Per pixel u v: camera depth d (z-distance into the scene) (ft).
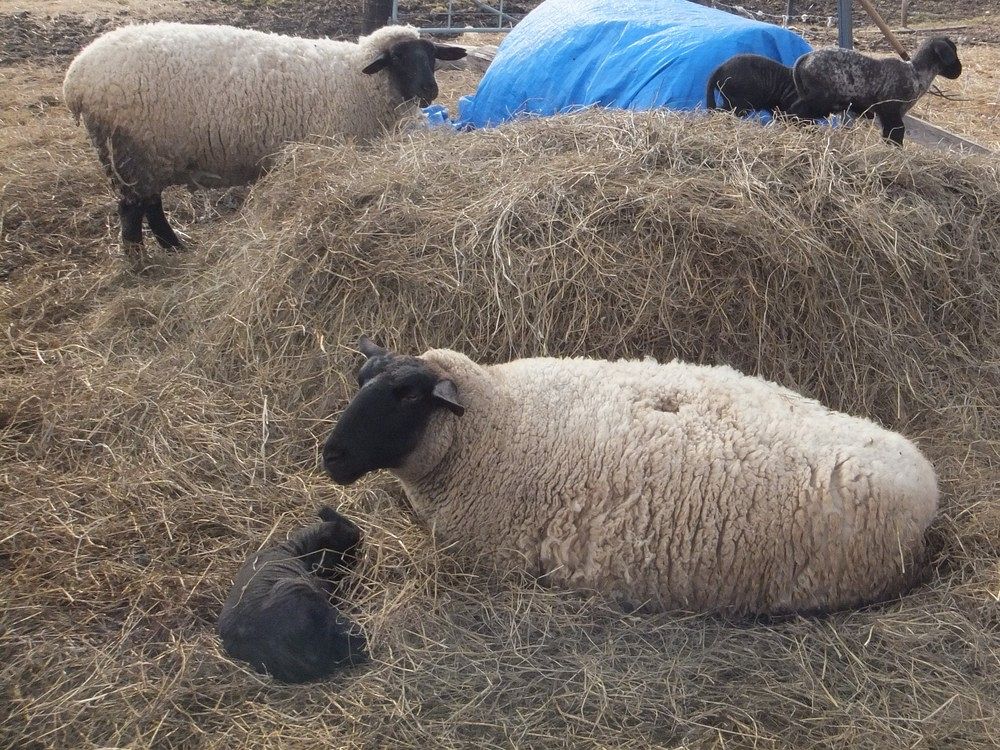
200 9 48.70
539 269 16.31
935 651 11.07
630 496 11.93
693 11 27.22
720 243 16.29
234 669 11.00
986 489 14.14
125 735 10.25
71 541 13.34
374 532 13.48
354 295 16.96
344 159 20.40
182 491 14.38
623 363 13.78
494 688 10.75
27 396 16.65
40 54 40.93
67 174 26.53
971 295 17.56
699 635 11.47
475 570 12.70
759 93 21.84
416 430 12.53
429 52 25.02
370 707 10.50
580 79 25.23
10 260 22.44
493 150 19.48
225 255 20.45
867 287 16.81
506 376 13.48
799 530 11.46
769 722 10.26
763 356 16.30
